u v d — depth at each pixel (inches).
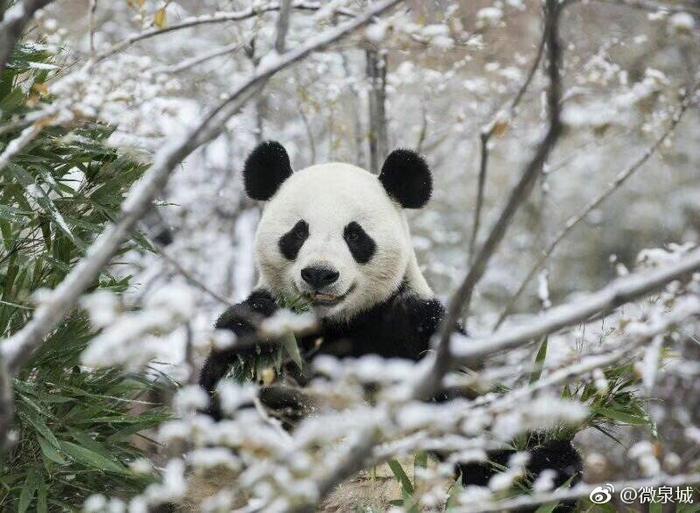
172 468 219.1
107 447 311.1
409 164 358.6
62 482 302.4
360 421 196.2
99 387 315.0
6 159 236.5
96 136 317.4
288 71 563.2
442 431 228.7
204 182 644.1
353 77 540.7
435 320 348.5
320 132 643.5
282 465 194.9
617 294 177.8
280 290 349.7
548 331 178.5
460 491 281.3
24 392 289.1
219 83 576.1
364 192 346.6
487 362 345.4
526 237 671.8
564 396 317.1
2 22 217.3
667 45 560.4
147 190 198.5
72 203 321.1
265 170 363.6
